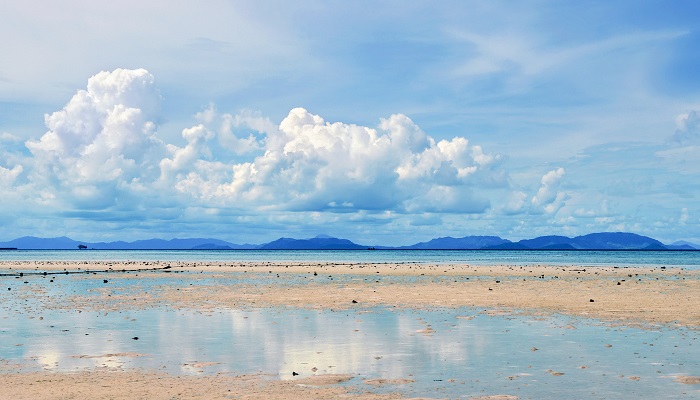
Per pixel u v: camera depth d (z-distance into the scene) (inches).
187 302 1435.8
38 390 604.1
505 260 6535.4
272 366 716.0
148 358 762.2
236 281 2290.8
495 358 755.4
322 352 796.0
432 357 764.0
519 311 1230.3
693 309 1237.1
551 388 612.4
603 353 782.5
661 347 821.9
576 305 1328.7
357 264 4628.4
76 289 1886.1
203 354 785.6
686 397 578.9
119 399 570.6
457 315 1169.4
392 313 1205.7
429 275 2733.8
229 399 572.4
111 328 1005.8
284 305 1362.0
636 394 589.3
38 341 880.3
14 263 4790.8
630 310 1229.7
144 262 5108.3
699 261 6235.2
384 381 643.5
